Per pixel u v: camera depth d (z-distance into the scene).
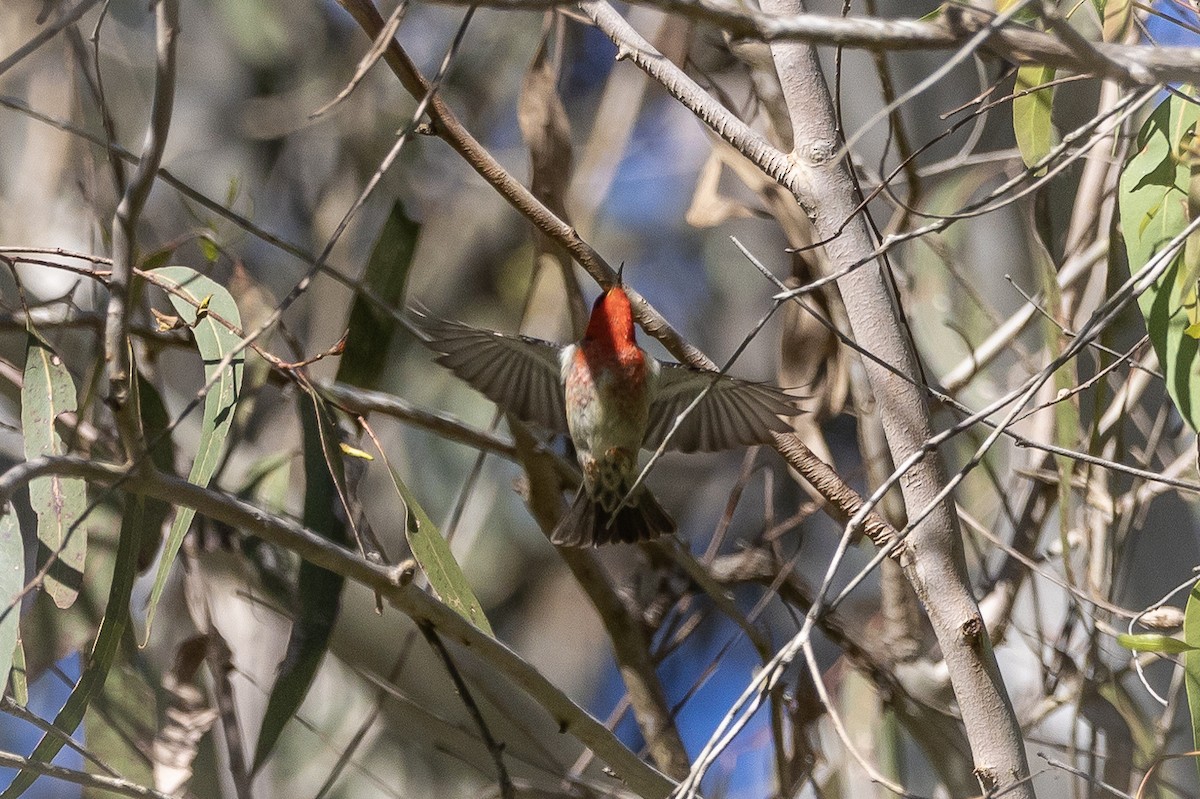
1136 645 5.62
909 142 8.47
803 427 7.79
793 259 7.82
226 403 6.54
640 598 8.93
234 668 7.58
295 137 13.79
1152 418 7.99
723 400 7.46
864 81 8.52
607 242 15.01
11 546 6.43
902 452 5.89
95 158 9.58
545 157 7.70
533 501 8.29
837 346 7.75
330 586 7.05
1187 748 7.58
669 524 7.54
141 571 7.43
